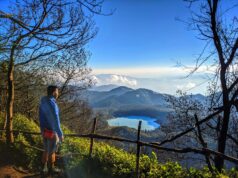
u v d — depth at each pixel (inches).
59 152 390.3
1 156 354.3
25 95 751.7
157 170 320.2
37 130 484.4
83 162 347.3
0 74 585.3
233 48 438.9
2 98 588.1
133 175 314.3
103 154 365.4
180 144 528.7
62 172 322.3
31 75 666.2
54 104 286.5
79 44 472.4
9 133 387.5
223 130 443.8
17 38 398.9
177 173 314.7
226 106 435.8
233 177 333.7
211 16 447.2
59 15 411.5
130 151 419.5
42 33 404.5
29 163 351.9
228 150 540.7
